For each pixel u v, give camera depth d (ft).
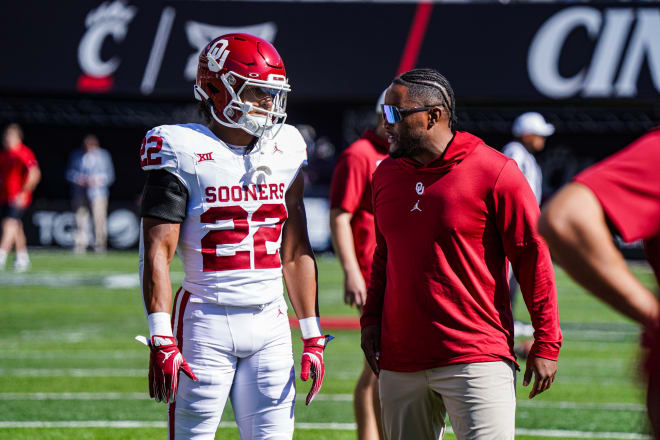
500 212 42.73
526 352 103.04
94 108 267.39
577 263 26.04
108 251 258.78
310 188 246.06
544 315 42.88
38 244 261.24
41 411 80.12
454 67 241.35
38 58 252.42
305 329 45.03
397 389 45.03
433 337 43.37
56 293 168.55
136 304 156.15
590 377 99.19
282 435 42.86
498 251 43.65
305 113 262.06
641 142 27.22
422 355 43.70
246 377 42.75
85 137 270.46
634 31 235.61
